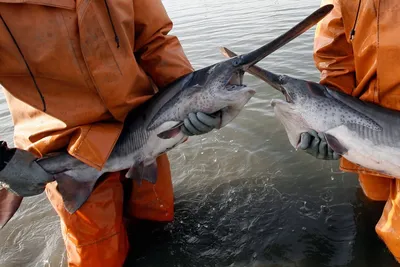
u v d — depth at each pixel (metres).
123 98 0.89
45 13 0.78
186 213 1.19
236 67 0.82
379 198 1.09
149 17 0.92
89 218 0.96
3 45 0.78
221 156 1.43
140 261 1.04
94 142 0.89
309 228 1.05
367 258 0.94
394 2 0.80
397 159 0.88
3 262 1.08
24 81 0.84
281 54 2.32
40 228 1.21
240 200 1.20
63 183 0.95
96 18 0.80
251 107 1.73
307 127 0.92
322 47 0.97
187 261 1.02
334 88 0.97
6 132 1.82
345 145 0.90
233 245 1.04
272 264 0.97
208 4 5.06
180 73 0.97
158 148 0.96
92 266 0.96
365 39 0.86
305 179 1.25
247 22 3.35
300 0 4.02
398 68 0.84
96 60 0.83
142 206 1.13
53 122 0.89
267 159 1.37
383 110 0.89
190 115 0.86
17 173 0.89
